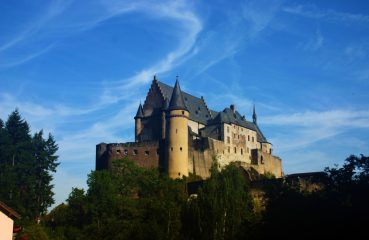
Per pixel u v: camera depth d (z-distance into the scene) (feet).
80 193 384.27
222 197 299.38
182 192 390.83
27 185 393.50
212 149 488.02
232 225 284.41
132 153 465.47
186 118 457.68
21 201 373.20
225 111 530.27
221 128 512.22
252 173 504.02
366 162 245.24
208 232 286.66
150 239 299.58
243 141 533.55
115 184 404.77
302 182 341.41
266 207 244.01
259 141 571.28
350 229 211.20
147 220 327.26
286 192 238.89
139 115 500.33
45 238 314.76
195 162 466.29
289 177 354.95
